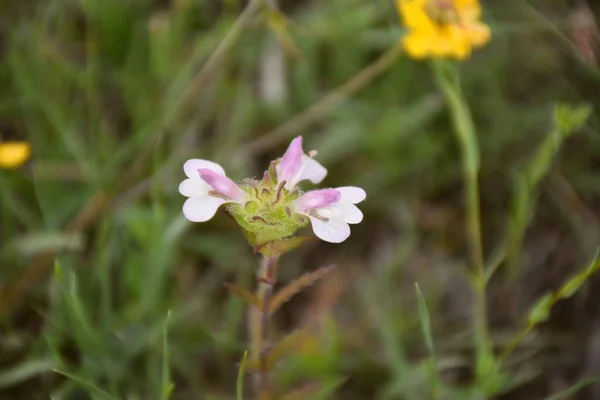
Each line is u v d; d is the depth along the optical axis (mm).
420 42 477
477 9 487
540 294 527
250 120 548
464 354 507
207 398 487
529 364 505
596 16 554
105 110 556
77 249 504
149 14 567
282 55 557
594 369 504
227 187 405
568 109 449
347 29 551
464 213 551
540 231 543
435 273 532
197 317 506
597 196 551
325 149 537
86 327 457
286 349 434
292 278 528
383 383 500
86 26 564
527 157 558
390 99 560
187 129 546
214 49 555
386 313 490
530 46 574
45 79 541
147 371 481
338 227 405
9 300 493
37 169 515
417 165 548
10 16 556
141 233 494
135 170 522
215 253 521
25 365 464
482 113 563
